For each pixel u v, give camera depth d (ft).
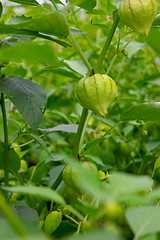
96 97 1.47
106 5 2.10
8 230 0.78
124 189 0.72
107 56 2.47
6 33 1.48
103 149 2.26
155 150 2.12
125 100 2.26
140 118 1.54
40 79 3.15
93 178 0.73
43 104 1.48
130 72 3.18
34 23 1.43
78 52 1.56
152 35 1.84
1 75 1.63
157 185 1.64
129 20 1.50
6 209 0.78
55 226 1.41
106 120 2.06
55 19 1.44
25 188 0.95
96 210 1.10
